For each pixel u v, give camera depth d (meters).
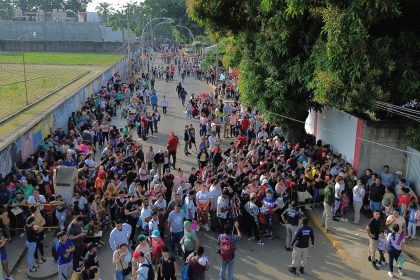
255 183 14.94
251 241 14.68
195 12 21.44
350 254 13.85
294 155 18.59
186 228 12.00
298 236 12.45
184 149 25.19
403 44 15.83
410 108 15.82
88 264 10.38
